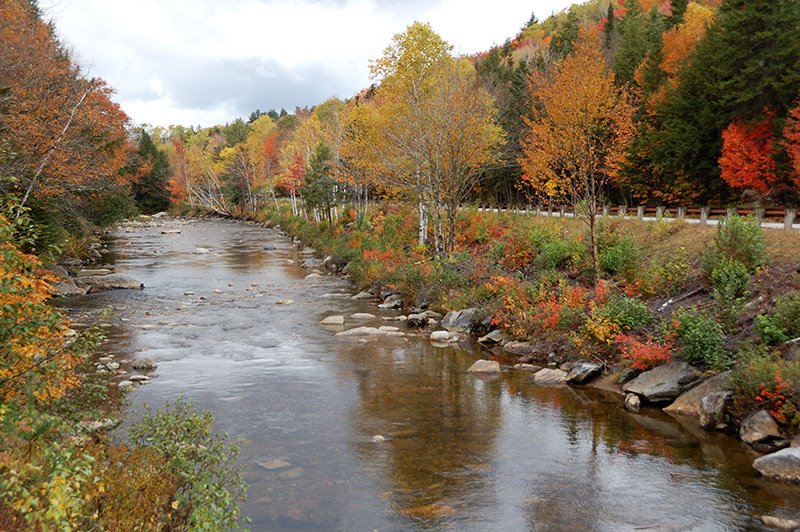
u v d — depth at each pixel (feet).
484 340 69.72
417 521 28.94
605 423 43.75
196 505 22.52
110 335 71.31
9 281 23.41
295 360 61.05
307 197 196.13
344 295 102.42
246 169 314.76
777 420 39.40
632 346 53.83
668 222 94.58
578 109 75.25
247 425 42.32
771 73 108.06
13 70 81.87
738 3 115.34
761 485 33.32
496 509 30.32
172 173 374.43
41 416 23.38
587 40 78.69
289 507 30.12
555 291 78.02
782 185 108.88
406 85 111.34
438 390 51.55
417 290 92.68
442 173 104.83
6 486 17.10
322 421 43.42
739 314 54.44
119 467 24.71
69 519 17.49
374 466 35.58
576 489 32.78
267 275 127.34
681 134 124.06
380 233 149.28
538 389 52.19
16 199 26.76
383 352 64.80
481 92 112.47
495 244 107.86
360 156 131.54
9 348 23.91
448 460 36.68
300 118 360.48
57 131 84.79
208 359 61.00
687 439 40.55
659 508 30.58
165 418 28.86
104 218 158.40
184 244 193.06
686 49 147.84
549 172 83.97
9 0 90.63
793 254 63.93
